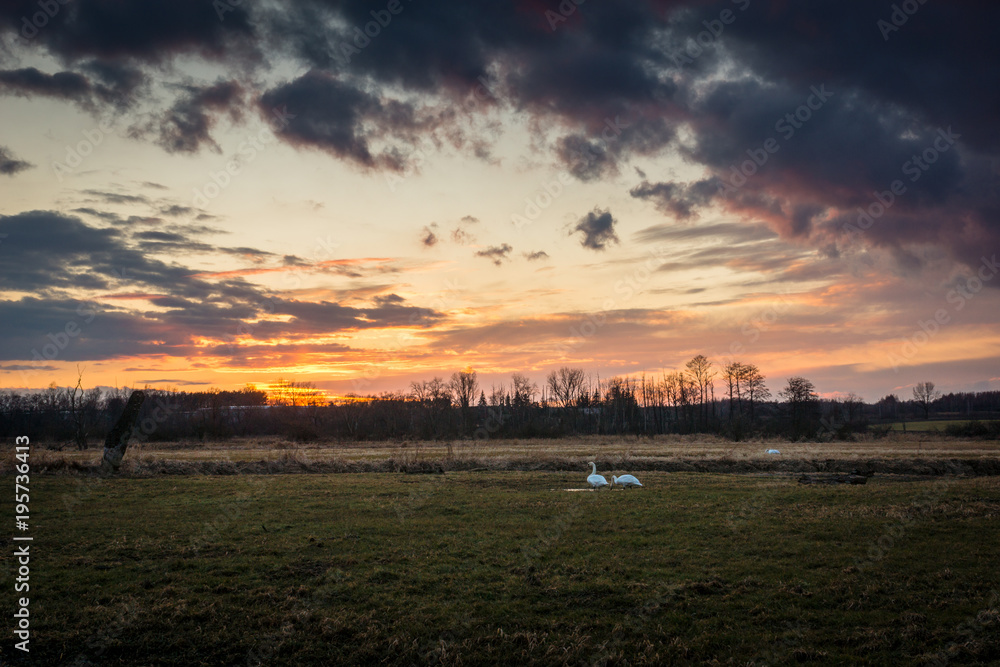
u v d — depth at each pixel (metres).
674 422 95.88
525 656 9.38
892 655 9.24
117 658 9.40
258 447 55.53
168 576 12.70
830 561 13.64
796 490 23.50
